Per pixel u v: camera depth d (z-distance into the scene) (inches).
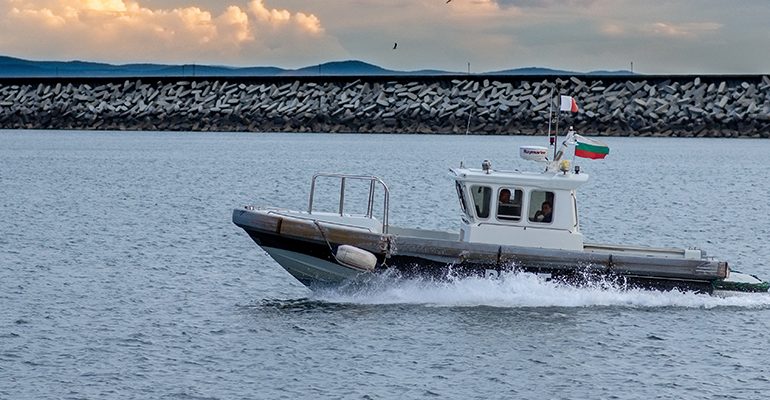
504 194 3011.8
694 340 2822.3
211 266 3919.8
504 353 2699.3
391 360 2640.3
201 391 2418.8
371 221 3070.9
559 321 2940.5
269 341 2795.3
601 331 2871.6
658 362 2659.9
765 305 3102.9
